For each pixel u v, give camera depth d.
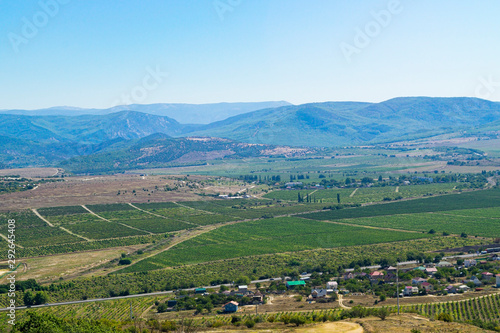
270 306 156.62
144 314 153.00
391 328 104.25
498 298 152.62
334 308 149.50
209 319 141.00
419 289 168.12
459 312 143.25
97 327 109.25
